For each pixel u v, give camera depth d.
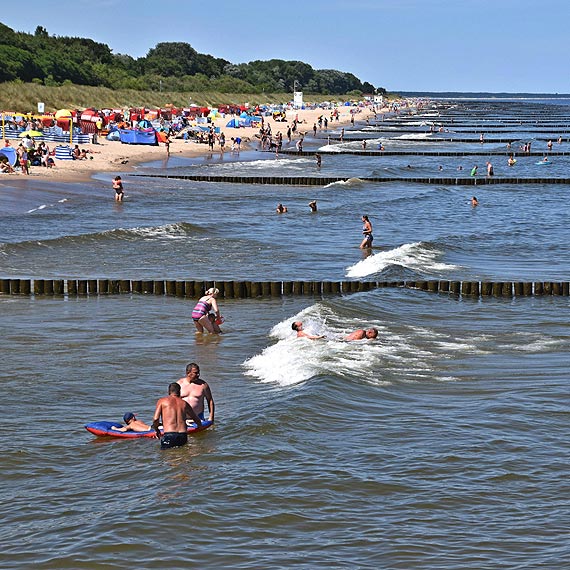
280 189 71.31
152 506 14.04
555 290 33.56
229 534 13.11
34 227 47.25
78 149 83.12
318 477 15.17
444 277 36.31
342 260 40.31
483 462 15.90
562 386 21.00
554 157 104.12
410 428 17.78
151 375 22.48
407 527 13.33
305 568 12.08
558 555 12.39
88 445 17.09
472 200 62.41
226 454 16.30
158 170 81.31
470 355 24.22
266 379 21.92
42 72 155.62
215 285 33.03
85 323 28.42
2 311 30.09
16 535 13.19
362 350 24.11
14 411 19.34
